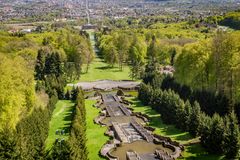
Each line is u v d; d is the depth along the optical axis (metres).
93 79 198.62
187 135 99.06
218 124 84.94
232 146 80.25
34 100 110.50
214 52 121.31
